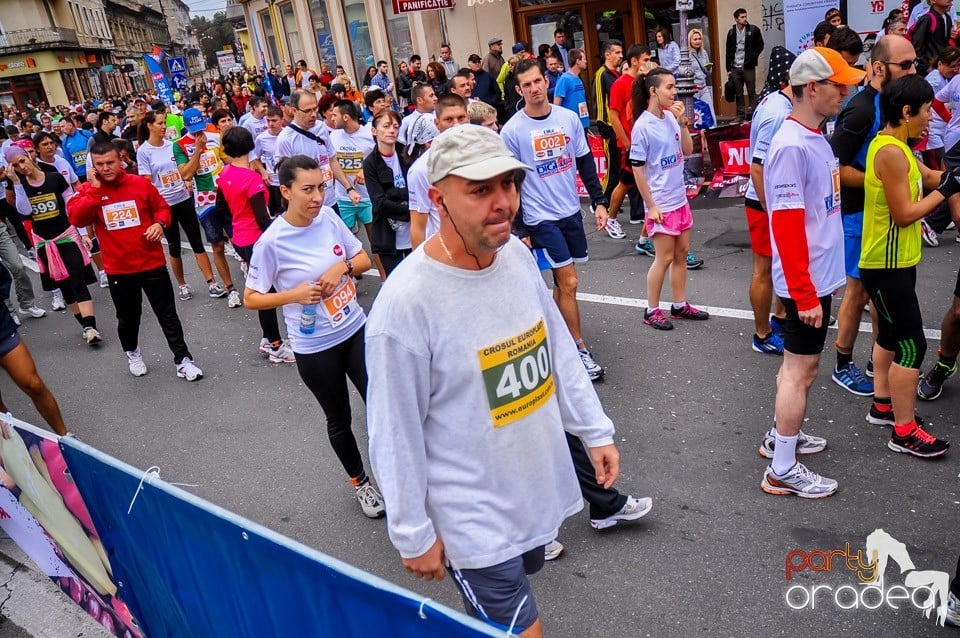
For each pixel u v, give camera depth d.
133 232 6.07
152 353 7.20
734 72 14.23
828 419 4.51
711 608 3.22
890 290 3.85
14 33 63.41
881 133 3.73
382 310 2.10
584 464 3.65
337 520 4.21
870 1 10.60
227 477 4.83
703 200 9.84
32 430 3.15
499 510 2.25
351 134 7.81
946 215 6.89
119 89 88.44
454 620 1.55
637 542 3.68
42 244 7.43
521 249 2.29
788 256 3.49
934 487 3.79
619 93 8.30
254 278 4.12
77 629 3.60
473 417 2.19
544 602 3.38
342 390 4.08
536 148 5.09
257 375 6.38
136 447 5.41
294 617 2.05
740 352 5.53
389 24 20.50
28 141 11.69
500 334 2.17
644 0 15.72
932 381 4.55
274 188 9.01
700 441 4.46
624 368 5.51
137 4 109.75
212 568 2.32
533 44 17.16
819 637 3.01
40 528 3.71
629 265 7.77
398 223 6.26
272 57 28.27
